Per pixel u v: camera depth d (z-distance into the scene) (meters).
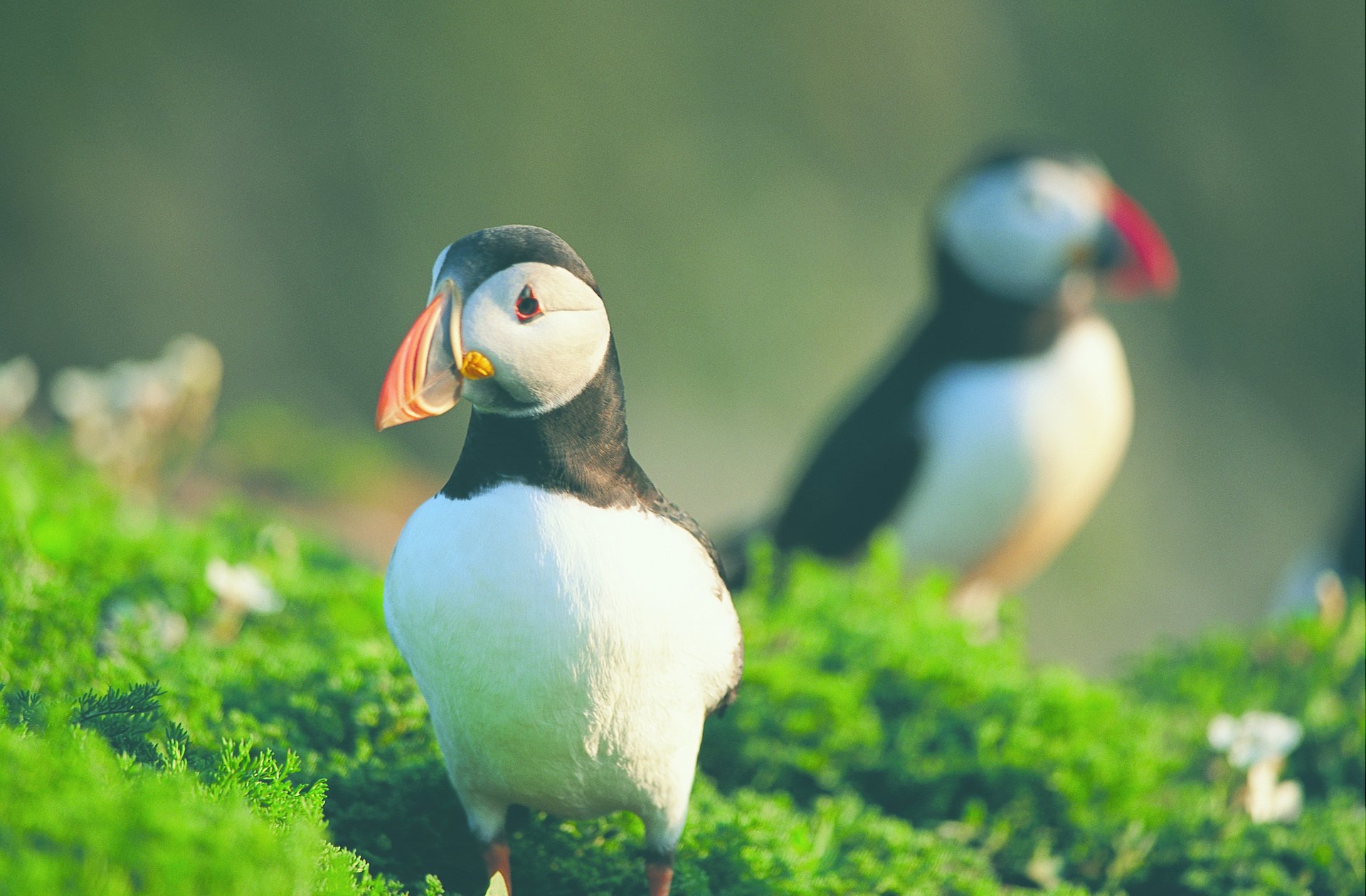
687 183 28.48
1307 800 8.27
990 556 11.30
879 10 29.75
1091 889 6.73
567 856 5.59
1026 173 10.78
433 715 4.95
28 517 7.25
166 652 6.41
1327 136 31.81
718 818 5.77
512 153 27.66
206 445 16.25
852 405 11.44
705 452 27.23
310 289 26.17
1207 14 31.11
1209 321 30.23
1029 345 10.89
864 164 29.69
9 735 3.82
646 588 4.64
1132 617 26.61
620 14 28.75
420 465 23.80
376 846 5.36
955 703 7.45
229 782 4.30
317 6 26.56
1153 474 28.55
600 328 4.68
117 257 24.58
